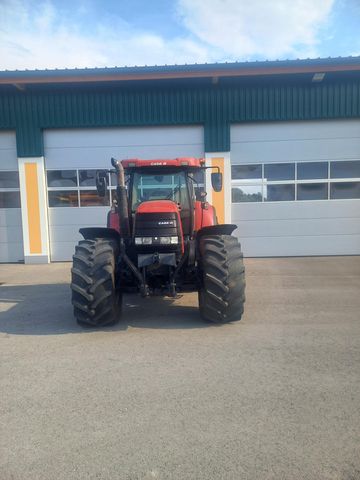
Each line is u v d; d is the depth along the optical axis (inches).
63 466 95.4
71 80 375.6
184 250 202.2
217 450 99.7
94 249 196.1
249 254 423.2
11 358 159.6
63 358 158.7
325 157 411.8
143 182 222.8
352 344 168.6
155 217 194.1
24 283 317.4
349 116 402.9
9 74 373.1
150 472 92.6
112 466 94.9
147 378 139.2
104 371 145.7
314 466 93.6
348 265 365.1
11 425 112.4
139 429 109.1
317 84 400.2
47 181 420.8
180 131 412.8
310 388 130.3
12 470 94.5
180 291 219.8
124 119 406.6
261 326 194.5
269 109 403.5
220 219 415.8
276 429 108.0
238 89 402.3
